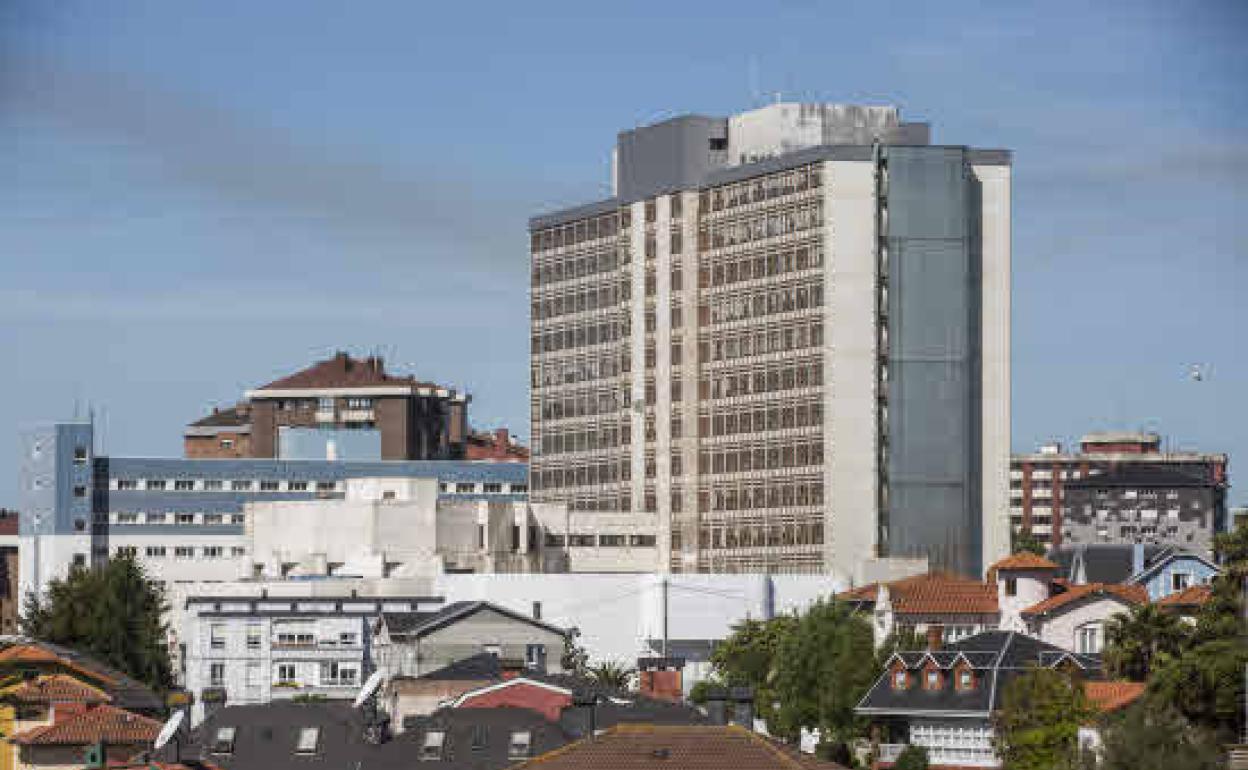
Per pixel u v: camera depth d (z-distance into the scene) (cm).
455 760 16212
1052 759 18375
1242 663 17412
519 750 16212
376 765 16538
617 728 14650
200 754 17125
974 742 19800
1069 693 18675
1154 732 15950
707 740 14388
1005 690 19012
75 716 18575
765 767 14000
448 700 18600
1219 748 15962
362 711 17350
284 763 16812
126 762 17600
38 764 18138
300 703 18025
